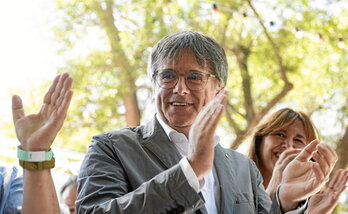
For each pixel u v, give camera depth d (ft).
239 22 45.29
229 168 10.22
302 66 48.42
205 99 9.89
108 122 47.39
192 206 8.19
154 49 10.18
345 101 48.06
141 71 44.75
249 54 46.62
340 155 39.52
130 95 45.80
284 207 9.87
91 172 9.25
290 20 45.88
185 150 9.89
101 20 45.75
